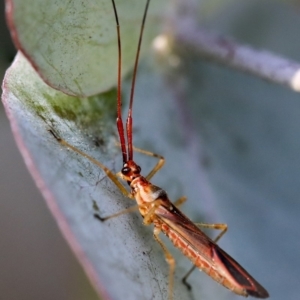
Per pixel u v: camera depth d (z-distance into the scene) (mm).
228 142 81
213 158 80
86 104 75
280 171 80
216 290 79
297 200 80
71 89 71
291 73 77
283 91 83
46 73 70
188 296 78
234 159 80
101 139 76
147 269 73
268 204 79
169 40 81
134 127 80
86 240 68
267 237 79
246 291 77
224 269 78
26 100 70
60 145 71
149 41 80
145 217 80
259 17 86
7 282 86
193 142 80
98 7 72
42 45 69
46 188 68
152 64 81
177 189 80
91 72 73
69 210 68
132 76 80
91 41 72
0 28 77
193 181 80
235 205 79
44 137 70
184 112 81
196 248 79
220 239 79
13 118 68
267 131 81
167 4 80
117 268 69
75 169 71
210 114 81
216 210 79
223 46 80
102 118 76
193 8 82
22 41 68
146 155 82
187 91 82
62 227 68
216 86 82
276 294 77
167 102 81
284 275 78
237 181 80
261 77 78
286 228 79
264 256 78
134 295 69
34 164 68
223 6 85
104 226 70
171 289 77
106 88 74
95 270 68
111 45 74
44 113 71
